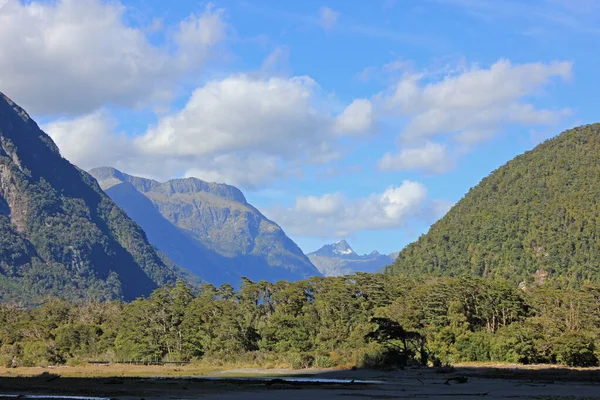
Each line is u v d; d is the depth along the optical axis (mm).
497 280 179875
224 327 145000
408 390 73312
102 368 125750
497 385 81312
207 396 64688
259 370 116312
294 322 148875
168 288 176750
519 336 133125
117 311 196500
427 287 164375
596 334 140875
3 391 70438
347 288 164250
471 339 134625
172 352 148250
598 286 169375
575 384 83250
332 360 122688
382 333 121125
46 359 147000
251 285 172875
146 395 65625
